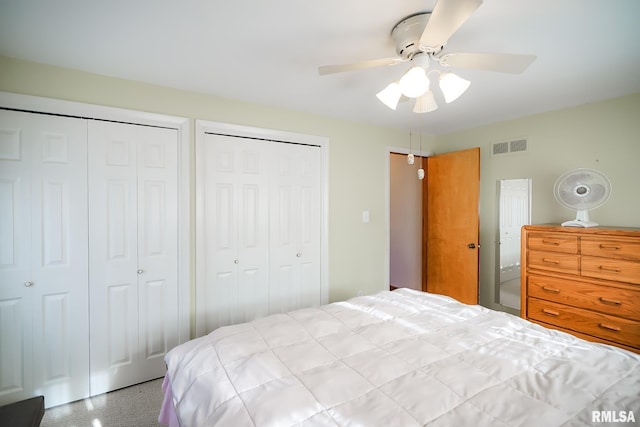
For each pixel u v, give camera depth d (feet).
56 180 6.26
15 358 5.96
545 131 9.34
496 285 10.68
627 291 6.56
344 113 9.57
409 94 4.38
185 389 3.89
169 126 7.41
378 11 4.50
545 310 7.95
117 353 6.89
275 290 9.08
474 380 3.57
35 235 6.10
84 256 6.53
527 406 3.11
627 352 4.26
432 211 12.26
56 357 6.29
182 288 7.55
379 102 8.53
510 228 10.23
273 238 9.02
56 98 6.21
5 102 5.78
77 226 6.46
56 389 6.29
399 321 5.36
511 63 4.47
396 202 14.29
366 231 10.90
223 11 4.49
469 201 10.86
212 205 8.03
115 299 6.86
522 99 8.22
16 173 5.94
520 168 9.93
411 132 11.95
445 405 3.14
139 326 7.11
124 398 6.58
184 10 4.46
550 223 9.21
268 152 8.89
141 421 5.88
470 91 7.64
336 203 10.19
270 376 3.68
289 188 9.29
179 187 7.52
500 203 10.50
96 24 4.81
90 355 6.60
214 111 7.96
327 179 9.89
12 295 5.92
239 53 5.78
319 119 9.71
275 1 4.26
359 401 3.23
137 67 6.34
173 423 4.34
